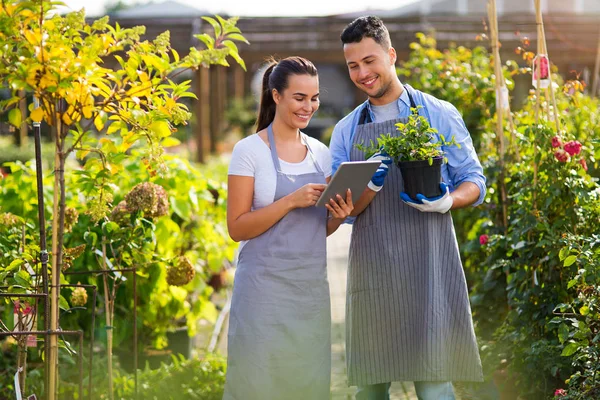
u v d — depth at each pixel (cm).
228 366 282
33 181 421
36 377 363
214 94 1705
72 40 250
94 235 329
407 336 297
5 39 236
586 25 1232
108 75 257
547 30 1232
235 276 284
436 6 2094
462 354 297
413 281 296
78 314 413
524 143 378
